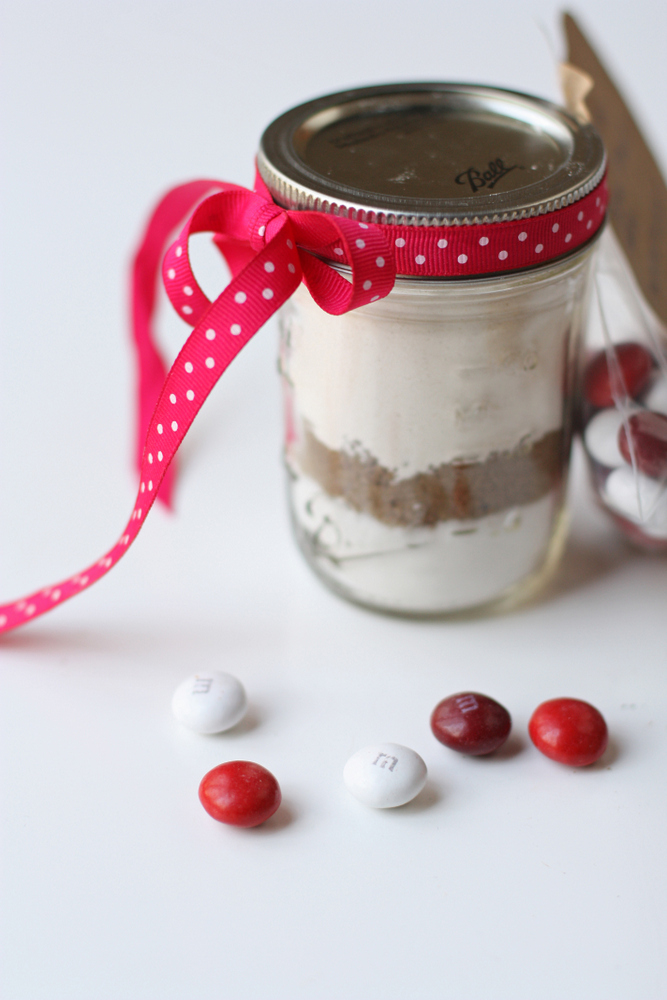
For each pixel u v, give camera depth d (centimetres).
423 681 33
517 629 34
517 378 31
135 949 27
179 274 30
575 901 28
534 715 31
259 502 39
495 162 31
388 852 29
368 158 31
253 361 44
